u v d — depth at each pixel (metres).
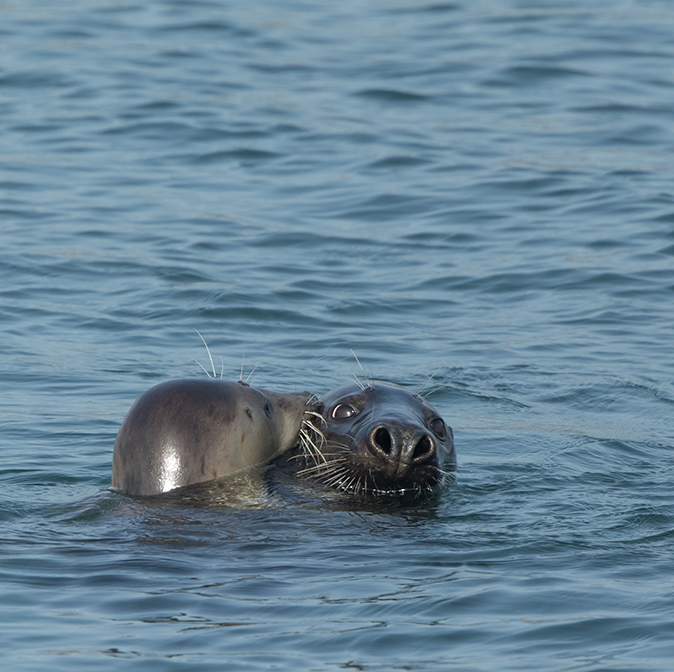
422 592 21.17
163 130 76.50
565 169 68.50
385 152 72.31
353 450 27.20
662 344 44.12
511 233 57.81
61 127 76.88
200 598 20.94
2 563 22.61
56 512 26.09
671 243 55.50
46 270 51.34
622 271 52.00
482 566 22.73
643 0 126.00
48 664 18.28
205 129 76.62
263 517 25.23
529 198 63.44
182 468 26.31
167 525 24.62
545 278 51.47
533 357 42.47
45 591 21.25
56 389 38.00
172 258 53.31
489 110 82.81
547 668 17.98
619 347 43.72
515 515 26.44
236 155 71.88
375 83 89.81
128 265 52.31
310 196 64.25
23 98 83.88
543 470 30.70
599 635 19.25
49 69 91.31
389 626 19.61
